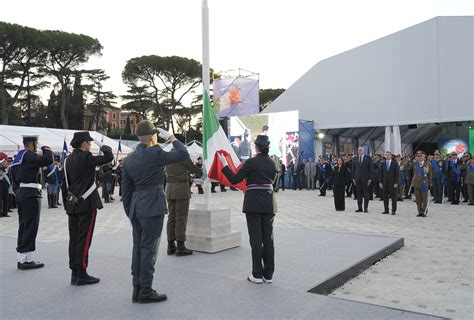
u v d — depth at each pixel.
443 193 16.53
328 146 27.31
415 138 31.83
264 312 3.63
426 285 5.10
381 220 10.61
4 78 42.56
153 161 3.87
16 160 5.25
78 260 4.46
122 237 7.51
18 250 5.21
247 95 28.48
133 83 54.66
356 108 24.98
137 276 3.95
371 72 24.47
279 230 8.20
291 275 4.86
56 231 9.30
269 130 24.94
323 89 26.17
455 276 5.48
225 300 3.94
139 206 3.84
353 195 18.31
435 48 22.34
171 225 5.92
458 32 21.86
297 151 23.83
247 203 4.52
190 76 54.75
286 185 24.73
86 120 54.91
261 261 4.54
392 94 23.75
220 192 21.84
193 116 56.62
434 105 22.38
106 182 16.38
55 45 44.34
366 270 5.79
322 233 7.82
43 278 4.78
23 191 5.17
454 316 4.02
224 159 4.67
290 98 27.36
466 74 21.69
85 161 4.52
